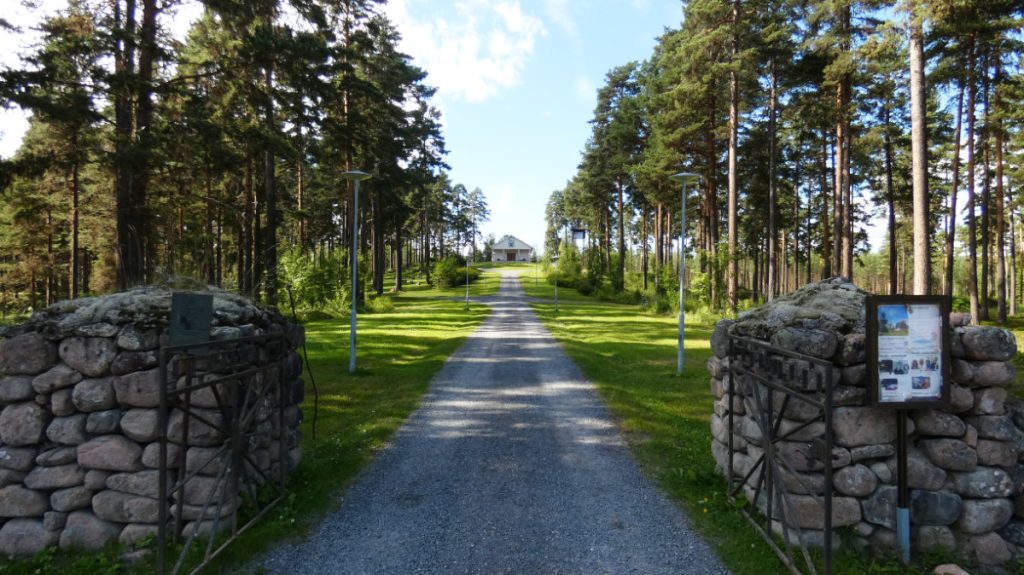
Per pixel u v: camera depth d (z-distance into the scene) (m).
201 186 24.22
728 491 5.94
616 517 5.65
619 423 9.46
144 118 12.98
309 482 6.56
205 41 17.80
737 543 4.98
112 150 12.95
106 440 4.80
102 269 23.50
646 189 37.69
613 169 50.22
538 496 6.23
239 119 18.30
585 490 6.41
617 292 54.34
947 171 34.47
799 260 53.12
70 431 4.82
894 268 31.39
